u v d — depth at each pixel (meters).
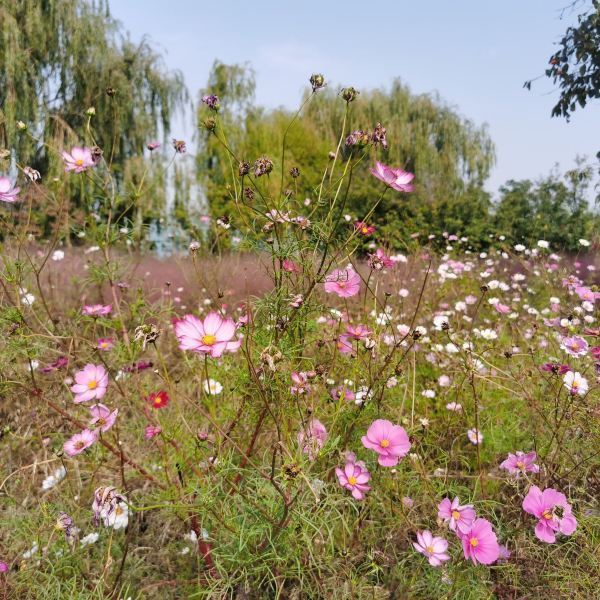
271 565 1.53
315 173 11.75
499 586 1.58
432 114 17.17
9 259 2.09
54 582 1.57
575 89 6.54
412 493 1.86
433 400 2.52
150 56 12.25
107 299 3.52
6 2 10.14
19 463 2.18
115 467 1.75
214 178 10.13
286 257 1.62
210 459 1.54
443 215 11.70
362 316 2.63
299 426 1.65
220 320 1.36
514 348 2.69
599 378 1.99
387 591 1.52
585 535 1.69
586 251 6.59
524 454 1.91
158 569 1.73
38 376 2.42
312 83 1.62
